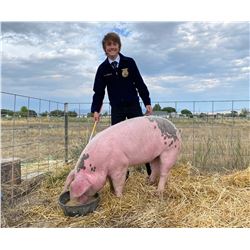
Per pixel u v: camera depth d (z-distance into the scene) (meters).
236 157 5.36
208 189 3.94
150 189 3.94
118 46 4.21
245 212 3.34
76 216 3.34
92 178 3.38
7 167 4.43
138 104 4.51
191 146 5.63
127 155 3.56
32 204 3.81
